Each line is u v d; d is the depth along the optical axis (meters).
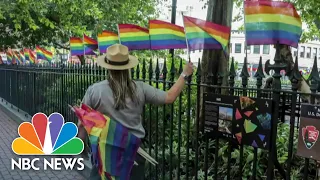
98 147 2.90
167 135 4.64
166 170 4.25
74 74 6.52
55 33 14.96
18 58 14.16
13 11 11.16
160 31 4.38
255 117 2.71
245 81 2.87
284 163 3.53
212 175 3.87
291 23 2.62
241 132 2.83
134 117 2.93
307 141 2.37
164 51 11.22
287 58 3.16
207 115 3.15
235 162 3.83
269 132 2.62
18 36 15.19
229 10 4.76
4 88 12.49
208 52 4.45
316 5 8.84
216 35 3.35
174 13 9.94
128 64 2.87
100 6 12.09
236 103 2.87
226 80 4.37
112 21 12.65
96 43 7.25
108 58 2.84
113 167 2.89
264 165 3.52
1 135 7.73
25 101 9.71
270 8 2.64
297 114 3.49
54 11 12.59
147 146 4.54
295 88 2.48
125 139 2.88
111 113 2.87
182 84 3.09
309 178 3.43
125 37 4.73
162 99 3.00
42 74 8.41
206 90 3.61
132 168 3.01
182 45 4.30
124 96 2.84
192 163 4.13
